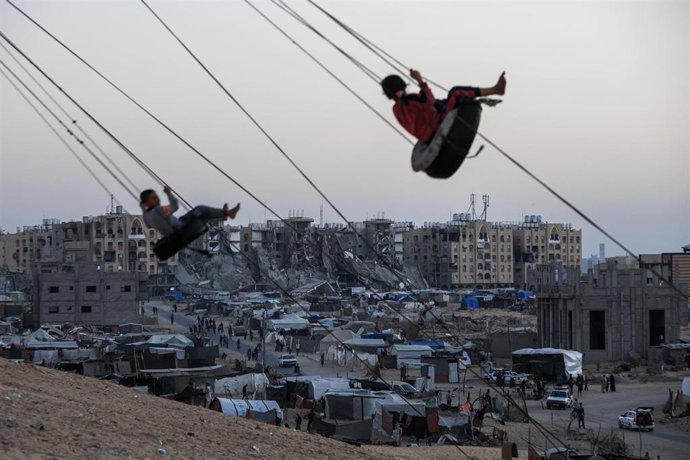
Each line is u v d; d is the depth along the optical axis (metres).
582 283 111.81
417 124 13.74
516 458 51.59
